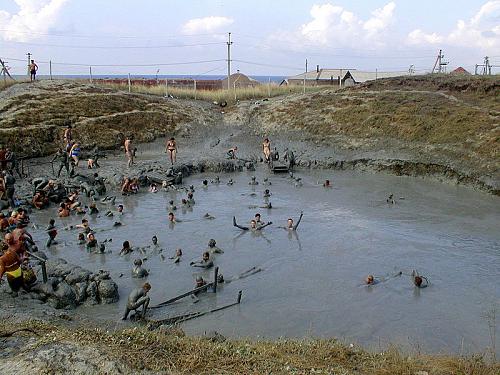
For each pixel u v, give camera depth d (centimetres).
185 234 2467
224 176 3919
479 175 3478
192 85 7988
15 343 1044
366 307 1692
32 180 3147
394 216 2828
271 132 5066
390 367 1104
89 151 4222
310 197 3272
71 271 1756
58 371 891
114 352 968
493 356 1267
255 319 1590
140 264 1941
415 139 4228
